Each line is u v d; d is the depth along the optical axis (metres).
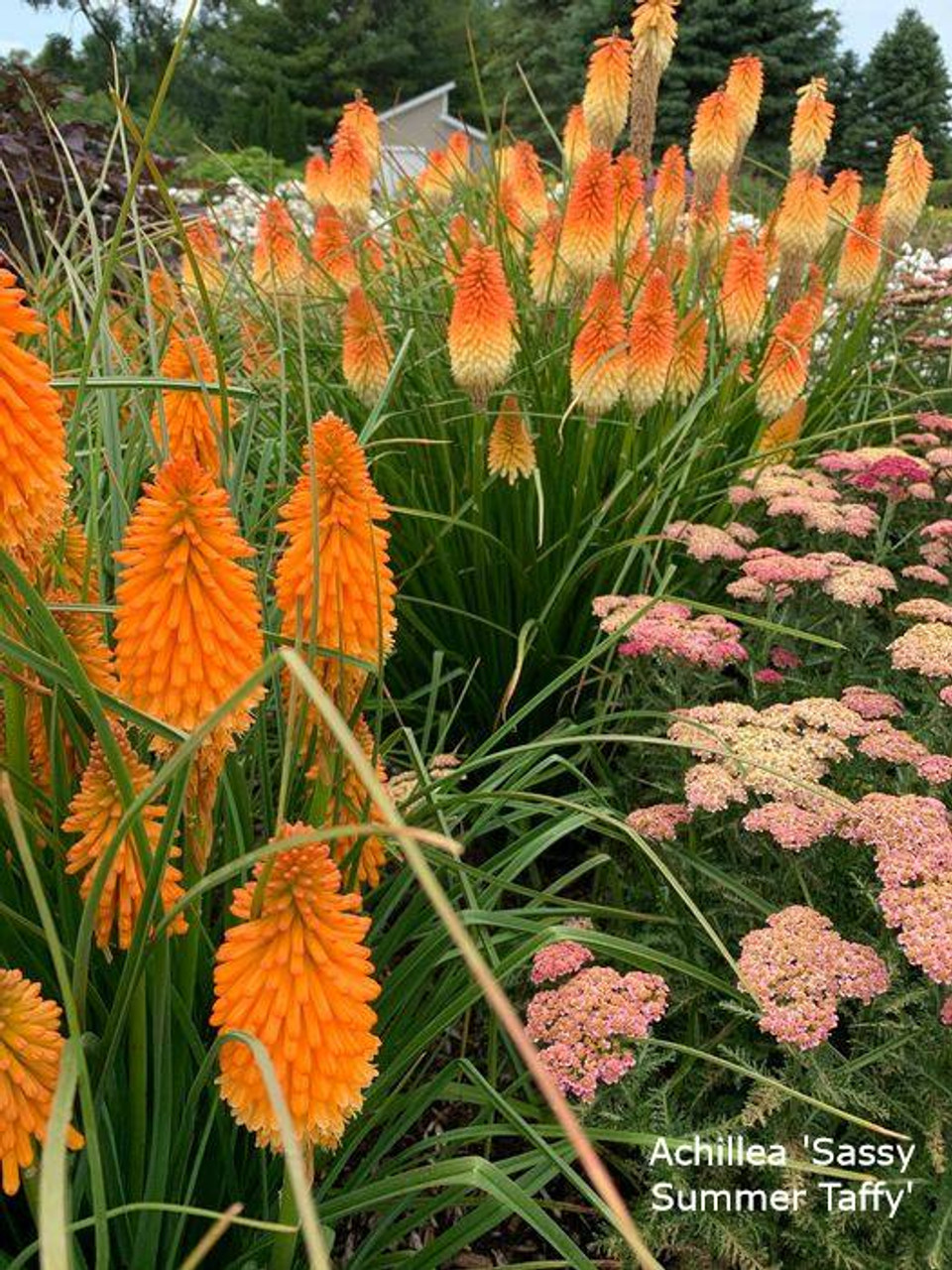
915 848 2.73
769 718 3.24
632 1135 2.34
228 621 1.85
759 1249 2.50
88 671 2.19
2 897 2.14
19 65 7.45
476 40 48.94
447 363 4.96
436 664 3.69
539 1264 2.20
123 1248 2.06
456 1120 3.10
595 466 4.68
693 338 4.66
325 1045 1.63
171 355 2.96
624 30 27.39
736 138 5.49
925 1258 2.41
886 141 29.86
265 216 5.02
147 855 1.78
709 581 4.68
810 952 2.53
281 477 3.24
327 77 49.41
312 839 1.30
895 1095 2.70
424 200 5.82
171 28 42.59
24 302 4.22
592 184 4.49
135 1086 1.90
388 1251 2.74
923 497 4.59
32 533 1.76
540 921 3.07
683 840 3.50
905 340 6.65
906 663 3.37
